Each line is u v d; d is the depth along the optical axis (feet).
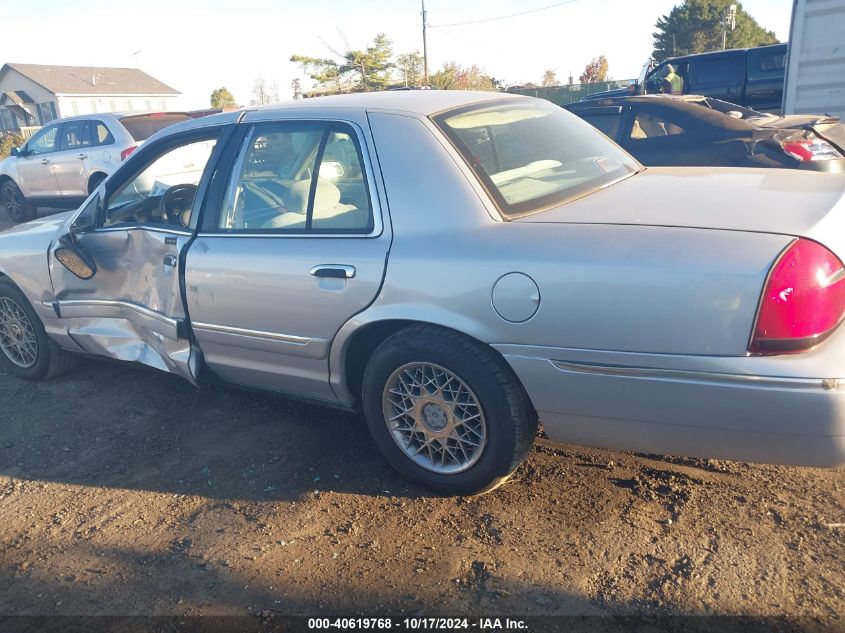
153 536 10.11
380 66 94.79
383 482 11.06
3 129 156.97
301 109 11.68
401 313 9.82
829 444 7.85
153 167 14.10
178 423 13.61
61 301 14.82
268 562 9.34
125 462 12.28
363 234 10.32
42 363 15.84
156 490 11.32
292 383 11.72
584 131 12.80
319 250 10.61
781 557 8.73
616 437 9.05
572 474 10.84
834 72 29.50
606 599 8.26
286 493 10.97
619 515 9.77
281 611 8.45
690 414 8.32
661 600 8.18
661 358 8.25
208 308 12.01
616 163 12.07
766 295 7.77
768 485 10.24
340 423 13.14
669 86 44.34
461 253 9.39
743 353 7.89
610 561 8.88
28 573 9.50
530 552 9.15
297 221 11.09
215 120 12.66
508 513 10.00
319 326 10.71
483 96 12.14
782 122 23.85
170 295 12.64
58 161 38.86
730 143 21.33
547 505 10.12
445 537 9.59
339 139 10.96
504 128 11.34
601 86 109.81
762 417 7.94
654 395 8.43
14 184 42.01
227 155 12.18
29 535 10.36
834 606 7.91
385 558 9.25
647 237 8.56
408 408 10.47
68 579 9.32
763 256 7.89
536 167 10.85
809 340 7.77
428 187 10.01
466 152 10.27
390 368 10.27
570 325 8.68
